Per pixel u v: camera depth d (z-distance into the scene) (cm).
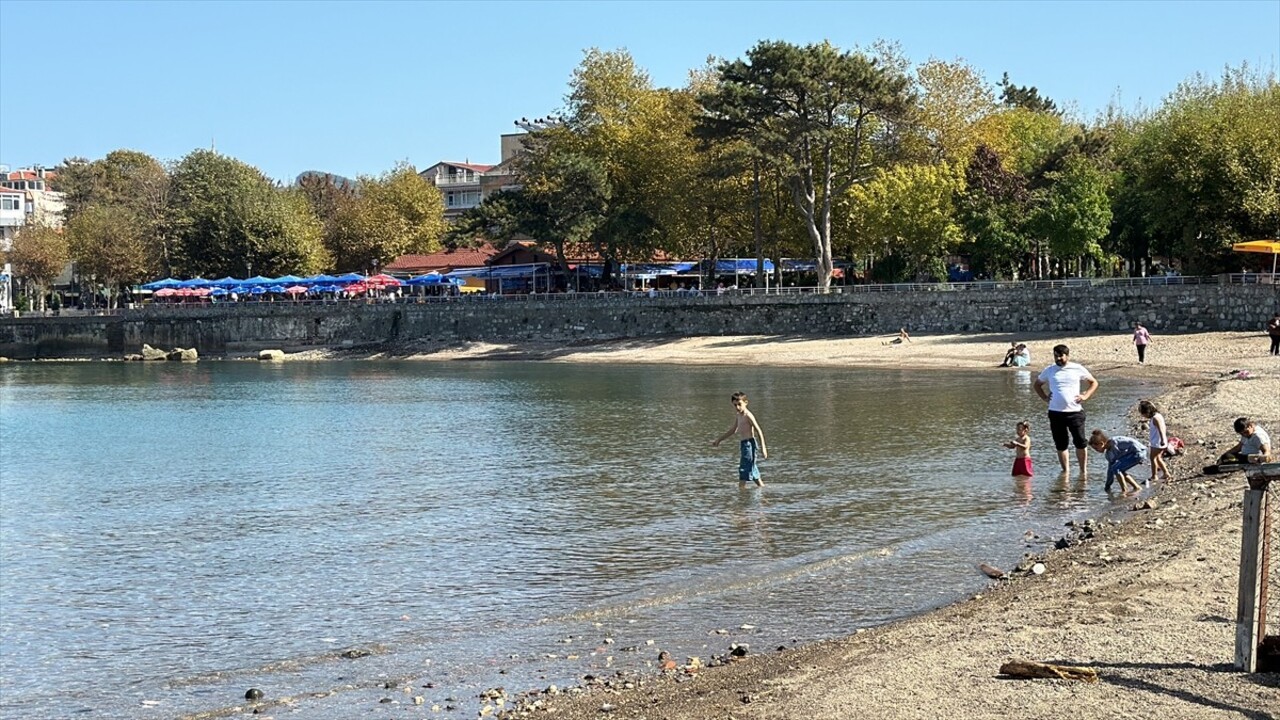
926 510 2627
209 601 2128
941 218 9438
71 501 3453
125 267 14775
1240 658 1180
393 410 6081
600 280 12531
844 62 9112
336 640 1820
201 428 5553
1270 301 7588
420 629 1850
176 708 1518
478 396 6744
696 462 3669
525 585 2117
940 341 8638
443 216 17350
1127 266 11362
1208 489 2492
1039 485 2864
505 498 3130
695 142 10094
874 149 9988
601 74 11550
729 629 1717
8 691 1625
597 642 1698
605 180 10869
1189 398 4497
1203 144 8062
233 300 13662
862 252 10512
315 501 3247
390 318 11675
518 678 1538
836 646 1516
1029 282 8669
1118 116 12481
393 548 2531
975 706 1127
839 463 3469
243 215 13950
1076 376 2936
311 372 9812
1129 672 1199
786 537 2419
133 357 12362
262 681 1614
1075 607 1529
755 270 12925
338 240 15212
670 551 2344
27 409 6881
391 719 1392
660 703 1316
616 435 4512
